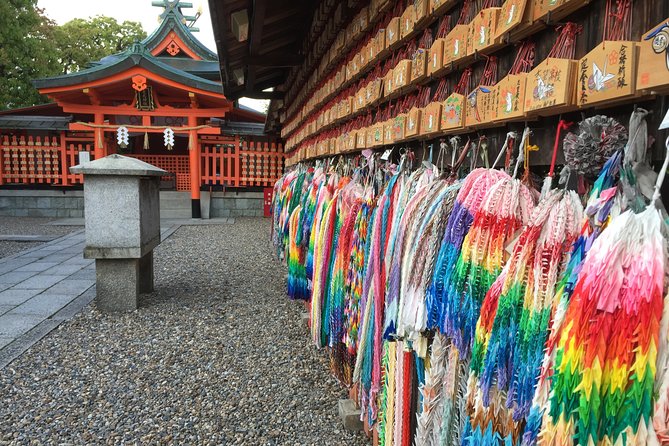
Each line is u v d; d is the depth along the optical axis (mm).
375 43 2533
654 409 766
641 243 793
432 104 1816
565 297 918
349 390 2855
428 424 1534
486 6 1479
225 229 10984
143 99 11766
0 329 4086
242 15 3969
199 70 14945
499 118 1354
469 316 1254
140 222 4531
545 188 1161
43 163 12633
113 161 4457
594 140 974
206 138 13031
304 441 2514
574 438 830
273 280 6027
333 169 3797
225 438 2537
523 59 1348
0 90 17234
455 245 1351
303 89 5238
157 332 4102
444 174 1741
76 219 12492
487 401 1144
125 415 2752
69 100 11734
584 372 808
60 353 3623
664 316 762
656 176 910
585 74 1019
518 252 1095
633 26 978
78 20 23094
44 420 2682
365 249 2311
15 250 8250
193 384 3145
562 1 1094
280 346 3797
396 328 1776
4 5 15555
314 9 4195
